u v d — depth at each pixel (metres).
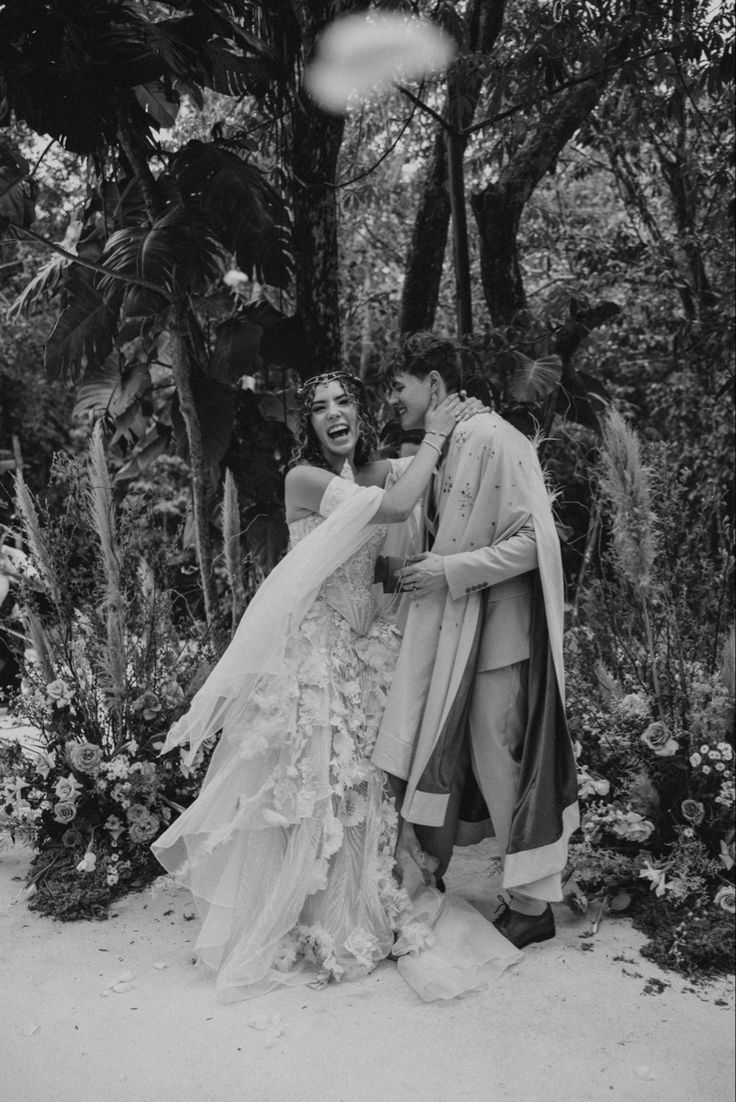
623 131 5.75
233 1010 2.48
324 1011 2.47
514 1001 2.50
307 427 2.92
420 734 2.79
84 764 3.28
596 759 3.16
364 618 2.92
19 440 11.27
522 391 4.23
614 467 3.12
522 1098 2.10
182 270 3.67
